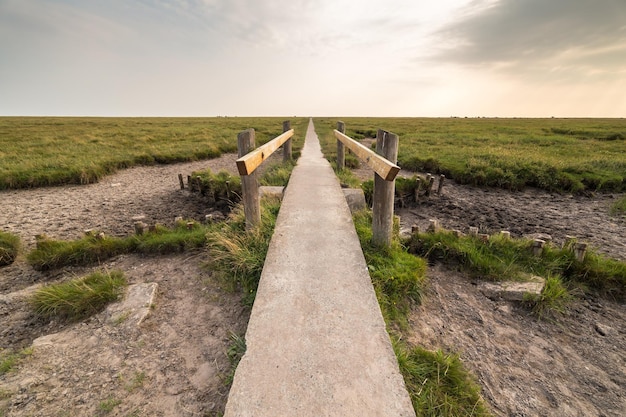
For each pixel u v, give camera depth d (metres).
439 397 2.04
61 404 1.99
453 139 19.66
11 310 3.18
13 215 6.88
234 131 24.86
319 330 2.09
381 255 3.55
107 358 2.38
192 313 2.97
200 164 13.46
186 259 4.19
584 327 2.95
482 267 3.71
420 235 4.29
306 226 3.83
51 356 2.38
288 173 7.71
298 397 1.61
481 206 7.63
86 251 4.33
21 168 9.75
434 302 3.23
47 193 8.73
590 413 2.09
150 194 8.86
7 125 30.67
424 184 8.16
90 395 2.06
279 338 2.01
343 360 1.85
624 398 2.21
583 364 2.51
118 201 8.15
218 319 2.86
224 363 2.33
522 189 9.07
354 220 4.89
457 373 2.21
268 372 1.75
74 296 3.11
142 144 16.67
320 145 14.78
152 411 1.95
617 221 6.44
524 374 2.39
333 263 2.96
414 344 2.59
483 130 28.14
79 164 10.59
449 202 7.99
